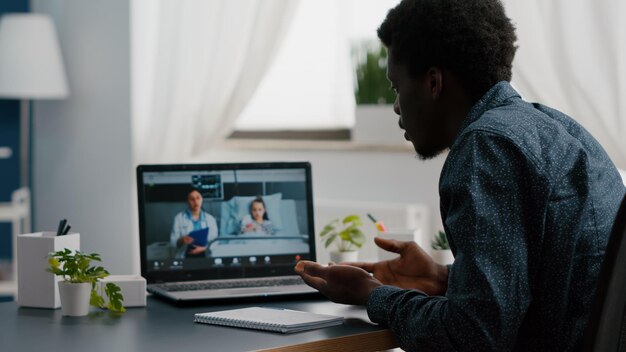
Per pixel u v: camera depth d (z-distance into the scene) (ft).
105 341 5.11
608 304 4.60
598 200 4.86
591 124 9.65
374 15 12.90
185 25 13.76
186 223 6.90
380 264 6.36
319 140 13.70
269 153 14.03
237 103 13.32
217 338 5.14
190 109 13.84
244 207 7.03
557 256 4.71
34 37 14.61
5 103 16.71
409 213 11.73
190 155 13.93
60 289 5.85
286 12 12.84
